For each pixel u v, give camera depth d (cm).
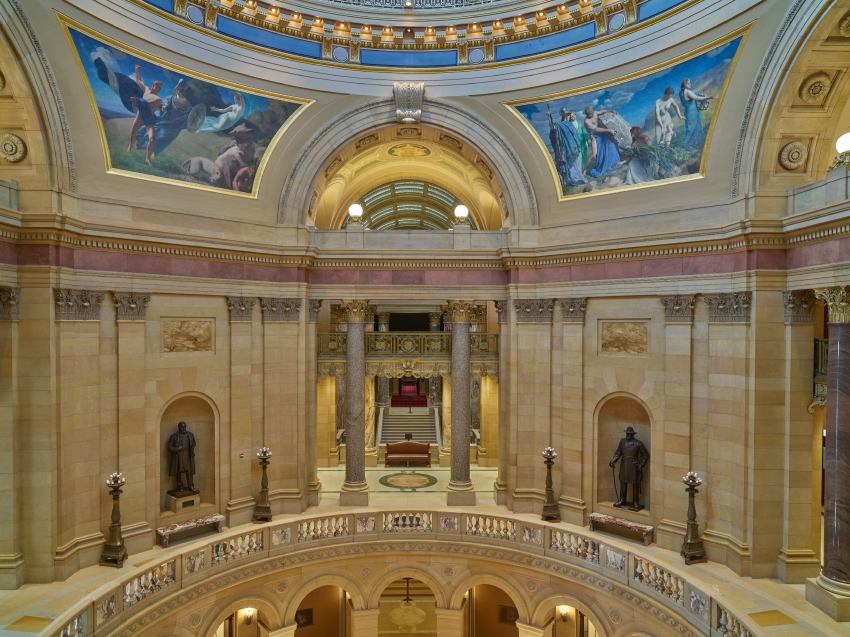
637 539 1501
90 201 1369
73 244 1316
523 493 1716
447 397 2289
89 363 1362
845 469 1125
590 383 1628
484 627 1816
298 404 1731
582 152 1617
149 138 1448
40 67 1216
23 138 1263
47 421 1270
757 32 1239
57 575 1269
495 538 1584
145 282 1449
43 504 1266
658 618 1240
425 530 1627
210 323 1598
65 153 1299
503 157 1727
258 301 1697
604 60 1478
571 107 1586
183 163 1534
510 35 1609
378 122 1720
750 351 1320
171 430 1594
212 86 1502
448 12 1636
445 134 1762
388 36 1658
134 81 1369
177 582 1305
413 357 1997
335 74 1658
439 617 1620
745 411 1329
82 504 1348
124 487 1421
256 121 1617
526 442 1730
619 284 1559
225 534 1495
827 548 1153
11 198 1245
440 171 2330
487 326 2391
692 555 1364
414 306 3183
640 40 1415
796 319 1294
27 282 1266
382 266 1788
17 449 1259
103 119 1355
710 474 1409
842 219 1084
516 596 1558
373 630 1622
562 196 1691
